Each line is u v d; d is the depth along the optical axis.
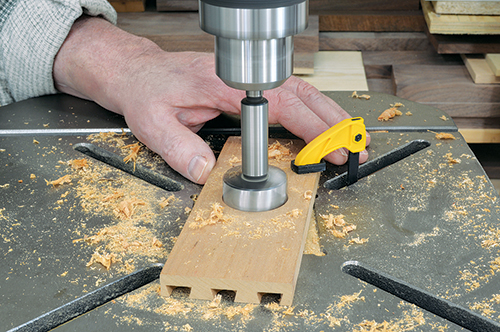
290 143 0.90
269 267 0.58
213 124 1.01
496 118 1.67
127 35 1.07
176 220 0.71
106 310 0.56
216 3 0.52
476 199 0.74
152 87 0.90
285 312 0.56
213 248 0.61
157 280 0.61
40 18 1.03
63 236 0.68
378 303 0.56
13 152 0.89
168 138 0.82
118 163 0.91
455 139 0.93
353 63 1.82
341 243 0.66
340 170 0.84
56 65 1.07
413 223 0.70
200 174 0.77
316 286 0.59
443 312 0.57
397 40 1.87
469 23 1.62
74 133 0.97
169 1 1.96
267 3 0.51
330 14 1.92
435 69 1.73
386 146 0.90
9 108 1.07
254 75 0.55
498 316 0.54
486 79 1.61
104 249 0.65
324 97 0.94
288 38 0.55
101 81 0.99
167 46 1.77
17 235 0.68
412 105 1.07
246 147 0.68
